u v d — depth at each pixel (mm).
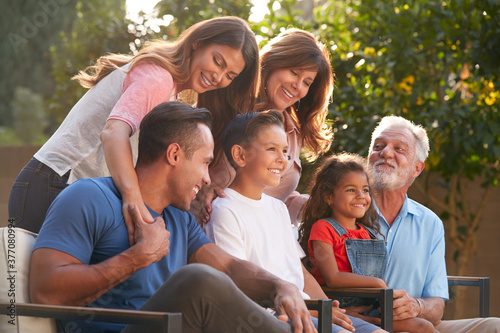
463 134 4125
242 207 2021
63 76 5535
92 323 1546
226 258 1794
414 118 4309
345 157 2520
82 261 1511
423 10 4355
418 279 2580
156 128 1668
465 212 4516
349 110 4367
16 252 1520
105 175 2170
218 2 4801
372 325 2072
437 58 4488
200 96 2447
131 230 1587
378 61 4375
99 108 2152
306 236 2504
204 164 1703
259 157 2018
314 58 2502
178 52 2201
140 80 2027
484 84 4312
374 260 2410
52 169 2092
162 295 1378
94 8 5590
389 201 2645
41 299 1456
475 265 4527
